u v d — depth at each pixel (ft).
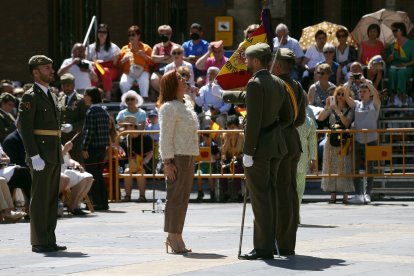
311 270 61.16
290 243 69.62
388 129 121.19
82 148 116.88
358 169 120.98
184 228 90.53
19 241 83.35
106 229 92.07
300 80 139.74
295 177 70.64
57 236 86.07
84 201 116.16
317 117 124.36
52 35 178.40
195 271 61.62
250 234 85.20
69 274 61.36
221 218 100.73
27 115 75.61
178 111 73.36
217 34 159.94
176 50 137.08
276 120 68.13
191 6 173.68
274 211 67.72
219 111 134.51
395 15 152.05
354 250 71.36
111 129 125.90
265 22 78.07
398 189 124.88
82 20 177.88
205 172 125.39
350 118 121.60
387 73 141.18
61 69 139.44
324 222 94.94
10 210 102.27
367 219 97.96
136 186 147.74
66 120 117.70
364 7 180.55
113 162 127.54
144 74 145.07
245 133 67.26
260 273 60.13
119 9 177.37
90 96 119.03
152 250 74.69
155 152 129.90
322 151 128.16
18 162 106.01
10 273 62.59
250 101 67.05
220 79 79.00
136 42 146.00
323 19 178.91
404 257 66.90
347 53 142.51
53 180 76.38
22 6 178.70
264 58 68.13
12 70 178.70
